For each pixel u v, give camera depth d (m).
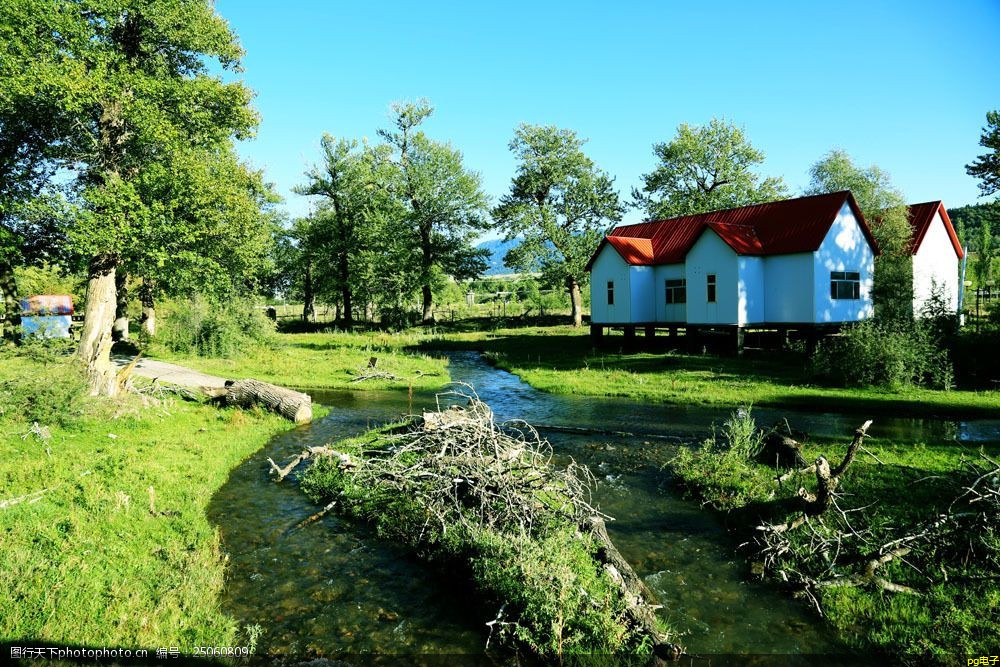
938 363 18.48
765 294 26.58
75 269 19.55
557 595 6.03
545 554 6.60
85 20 14.32
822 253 25.16
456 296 74.94
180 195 16.19
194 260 16.89
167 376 19.09
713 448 12.02
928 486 9.05
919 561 6.93
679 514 9.11
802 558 7.24
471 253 50.91
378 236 46.88
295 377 22.84
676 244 30.91
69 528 7.77
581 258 45.69
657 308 30.78
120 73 14.48
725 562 7.55
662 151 47.50
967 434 12.70
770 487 9.41
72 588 6.33
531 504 7.90
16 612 5.77
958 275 32.59
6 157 17.45
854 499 8.70
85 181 17.69
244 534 8.59
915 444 11.66
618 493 10.05
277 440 13.70
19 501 8.28
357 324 51.81
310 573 7.44
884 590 6.52
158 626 5.89
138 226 14.70
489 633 6.12
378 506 9.25
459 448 9.51
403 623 6.34
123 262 15.57
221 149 20.75
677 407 16.75
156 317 33.31
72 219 14.46
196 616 6.21
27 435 11.09
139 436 12.48
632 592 6.36
